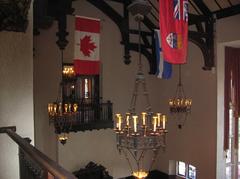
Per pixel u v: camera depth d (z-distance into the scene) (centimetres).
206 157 1164
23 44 349
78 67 955
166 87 1355
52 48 1102
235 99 1177
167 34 772
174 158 1319
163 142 643
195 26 1154
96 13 1198
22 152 261
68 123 1052
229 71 1151
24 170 257
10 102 342
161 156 1394
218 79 1116
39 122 1083
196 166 1210
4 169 333
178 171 1350
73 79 1091
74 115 1057
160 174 1395
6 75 340
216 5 1053
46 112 1096
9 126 338
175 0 780
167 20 769
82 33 955
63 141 1059
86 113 1168
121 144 645
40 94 1082
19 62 347
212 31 1106
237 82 1183
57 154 1120
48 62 1095
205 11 1093
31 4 351
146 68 1374
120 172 1301
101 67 1230
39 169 192
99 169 1180
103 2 1180
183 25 799
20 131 346
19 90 347
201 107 1185
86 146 1198
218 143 1126
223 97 1138
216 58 1109
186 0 802
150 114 650
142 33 1319
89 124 1159
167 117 1353
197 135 1204
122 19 1235
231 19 1045
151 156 1392
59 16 853
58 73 1118
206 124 1164
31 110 353
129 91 1316
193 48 1208
